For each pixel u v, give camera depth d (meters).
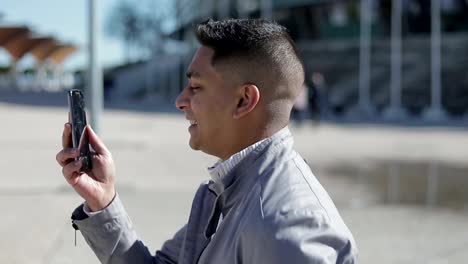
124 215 1.75
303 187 1.44
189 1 45.56
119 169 10.15
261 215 1.39
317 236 1.33
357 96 36.59
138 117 24.83
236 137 1.55
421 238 6.04
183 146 13.91
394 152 14.27
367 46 35.56
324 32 40.09
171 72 48.09
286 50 1.53
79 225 1.72
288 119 1.56
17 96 44.03
